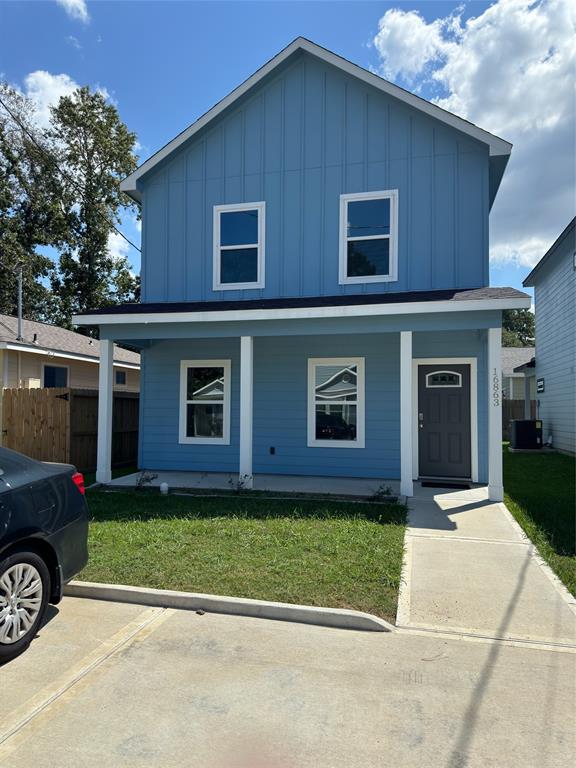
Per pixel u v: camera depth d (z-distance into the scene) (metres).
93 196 33.03
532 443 16.50
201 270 11.27
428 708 3.00
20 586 3.69
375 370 10.50
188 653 3.65
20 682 3.28
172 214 11.48
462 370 10.28
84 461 11.34
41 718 2.90
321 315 8.64
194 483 9.73
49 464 4.46
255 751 2.63
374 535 6.25
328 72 10.68
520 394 26.61
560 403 15.84
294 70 10.87
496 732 2.78
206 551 5.61
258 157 11.02
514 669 3.44
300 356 10.84
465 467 10.23
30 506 3.88
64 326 32.66
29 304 30.19
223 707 3.00
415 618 4.21
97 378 18.67
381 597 4.46
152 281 11.54
